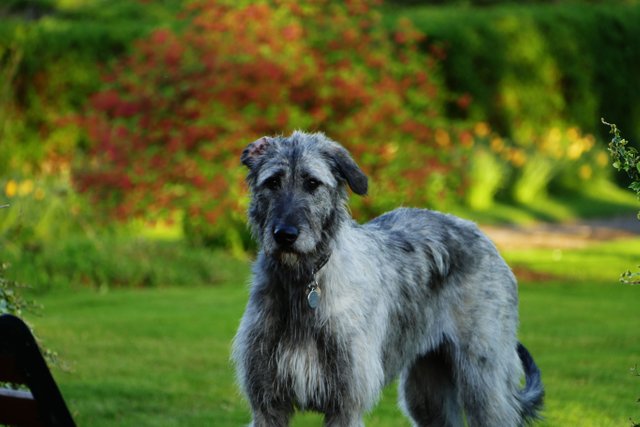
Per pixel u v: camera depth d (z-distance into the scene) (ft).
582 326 38.75
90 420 25.39
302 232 17.54
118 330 37.70
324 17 59.72
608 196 93.50
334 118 57.11
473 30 87.61
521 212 83.56
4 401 12.80
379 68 59.36
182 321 39.63
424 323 20.71
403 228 21.22
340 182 19.03
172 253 53.21
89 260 50.14
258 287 18.66
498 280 21.61
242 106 55.88
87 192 56.13
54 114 76.13
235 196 54.95
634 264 57.93
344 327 18.08
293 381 18.13
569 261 59.00
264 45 56.85
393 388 29.91
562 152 93.50
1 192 51.72
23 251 49.78
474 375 20.97
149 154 55.36
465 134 69.00
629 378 30.01
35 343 12.07
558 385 29.12
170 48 55.98
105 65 76.38
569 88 95.35
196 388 28.96
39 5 102.89
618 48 99.14
